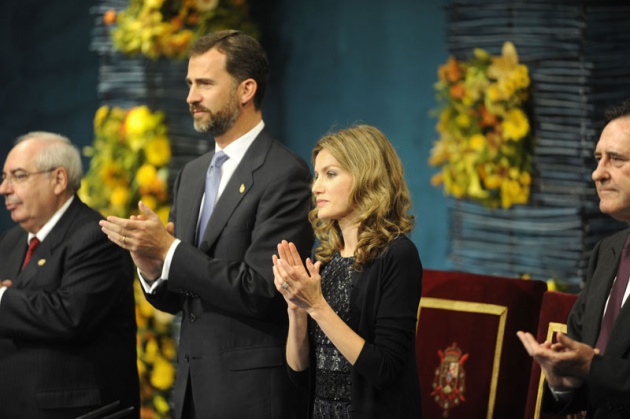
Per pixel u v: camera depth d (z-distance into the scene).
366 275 5.52
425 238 10.63
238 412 6.52
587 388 5.32
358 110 11.03
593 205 8.88
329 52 11.19
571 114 8.89
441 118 9.60
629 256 5.36
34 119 13.28
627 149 5.10
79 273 7.34
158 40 10.12
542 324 6.38
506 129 9.04
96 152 10.74
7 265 7.84
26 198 7.53
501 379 6.68
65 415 7.29
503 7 9.17
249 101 6.89
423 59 10.55
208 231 6.75
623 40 8.68
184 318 6.89
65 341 7.33
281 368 6.60
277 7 11.48
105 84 10.73
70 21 13.05
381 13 10.82
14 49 13.31
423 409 6.85
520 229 9.21
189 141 10.32
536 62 9.03
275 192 6.66
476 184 9.27
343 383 5.53
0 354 7.39
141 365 10.55
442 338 6.89
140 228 6.45
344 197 5.61
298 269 5.35
